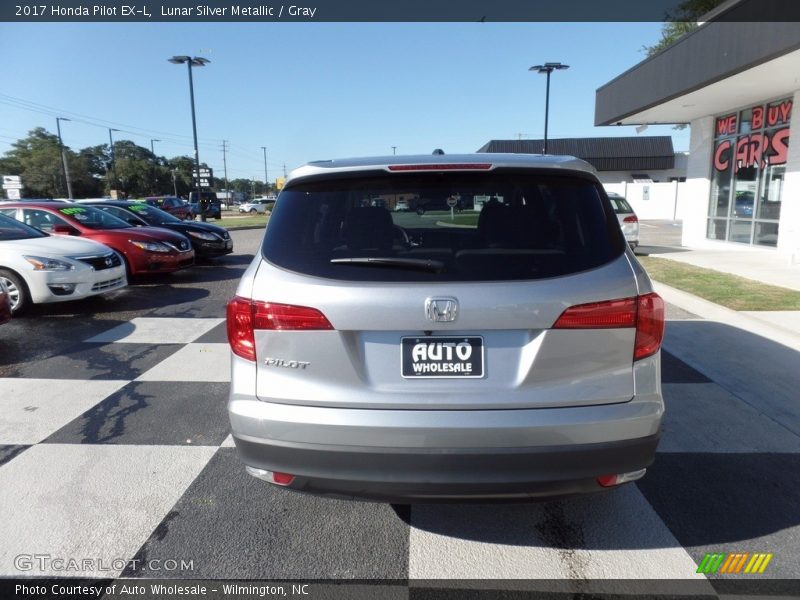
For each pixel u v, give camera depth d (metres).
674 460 3.54
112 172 75.69
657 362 2.37
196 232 13.11
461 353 2.28
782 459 3.55
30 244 7.82
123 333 6.79
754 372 5.11
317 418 2.30
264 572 2.56
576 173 2.56
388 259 2.30
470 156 2.72
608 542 2.74
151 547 2.73
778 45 9.23
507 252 2.35
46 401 4.58
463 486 2.28
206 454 3.67
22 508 3.05
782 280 9.55
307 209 2.58
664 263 12.07
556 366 2.27
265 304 2.36
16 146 89.44
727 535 2.78
